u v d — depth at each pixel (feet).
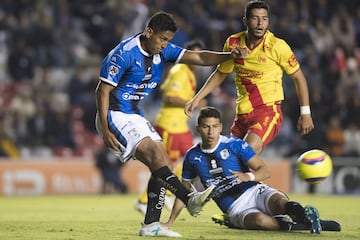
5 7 186.19
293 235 61.11
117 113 62.44
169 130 97.50
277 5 192.95
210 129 65.62
